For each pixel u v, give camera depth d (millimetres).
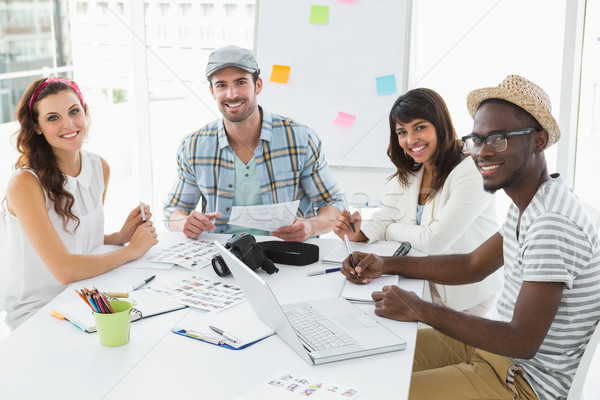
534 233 1275
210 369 1157
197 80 2809
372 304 1457
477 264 1568
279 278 1611
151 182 3121
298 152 2088
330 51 2277
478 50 2396
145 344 1258
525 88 1299
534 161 1334
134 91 2992
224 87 1986
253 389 1077
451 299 1604
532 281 1262
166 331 1316
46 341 1275
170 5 2777
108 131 3648
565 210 1270
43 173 1748
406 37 2215
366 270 1579
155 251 1818
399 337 1262
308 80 2275
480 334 1276
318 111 2246
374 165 2055
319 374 1134
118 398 1062
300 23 2309
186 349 1238
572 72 2693
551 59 2684
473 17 2344
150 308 1411
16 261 1782
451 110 2365
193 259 1747
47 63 2467
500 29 2459
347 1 2254
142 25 2830
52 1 2467
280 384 1093
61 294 1520
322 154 2125
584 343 1305
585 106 2785
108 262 1661
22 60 2326
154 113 3203
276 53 2322
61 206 1777
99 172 1978
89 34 2693
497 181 1350
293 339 1205
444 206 1725
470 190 1701
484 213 1857
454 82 2371
